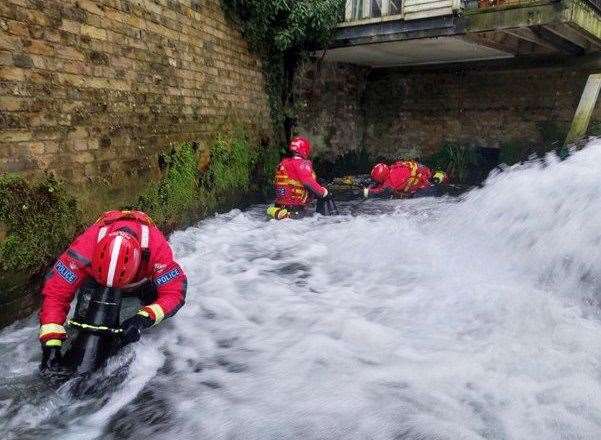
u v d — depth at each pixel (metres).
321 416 2.21
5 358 2.65
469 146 9.76
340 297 3.66
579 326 2.93
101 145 3.87
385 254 4.59
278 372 2.61
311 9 7.20
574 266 3.54
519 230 4.25
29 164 3.12
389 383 2.44
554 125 8.80
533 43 8.42
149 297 2.88
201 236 5.23
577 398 2.23
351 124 10.32
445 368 2.54
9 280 2.94
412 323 3.15
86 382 2.36
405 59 9.31
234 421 2.21
